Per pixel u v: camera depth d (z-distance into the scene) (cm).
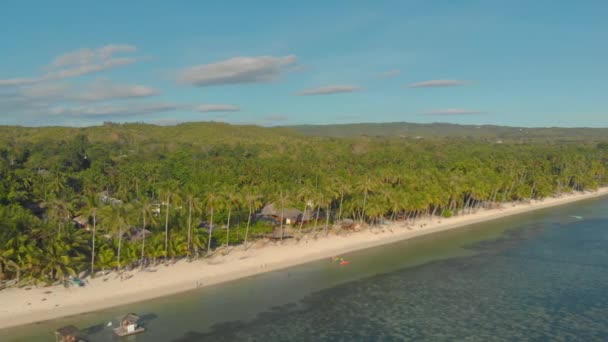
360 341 6372
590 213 15588
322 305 7538
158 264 9025
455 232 12788
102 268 8356
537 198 18325
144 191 15400
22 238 7462
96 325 6581
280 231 11625
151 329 6556
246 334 6494
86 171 18212
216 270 8950
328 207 12212
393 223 13438
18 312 6788
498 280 8750
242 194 10838
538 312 7306
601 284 8500
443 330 6706
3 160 18412
